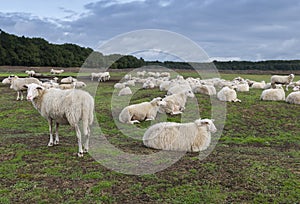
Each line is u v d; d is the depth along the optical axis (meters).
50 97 8.23
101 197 5.47
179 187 5.94
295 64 67.94
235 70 59.28
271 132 11.03
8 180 6.27
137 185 6.02
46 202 5.29
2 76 35.47
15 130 11.17
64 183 6.12
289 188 5.83
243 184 6.06
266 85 24.58
